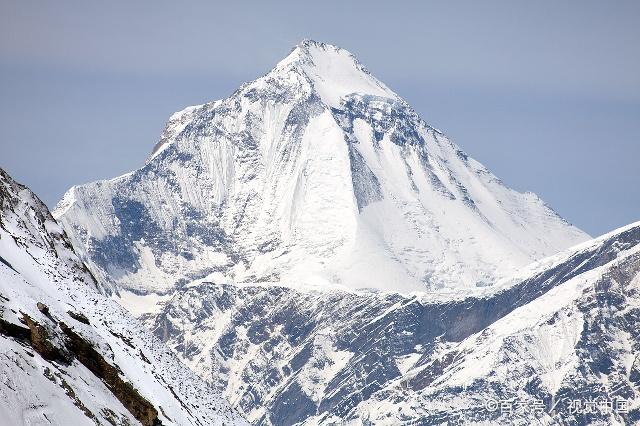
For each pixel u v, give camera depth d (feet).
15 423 557.33
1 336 597.11
